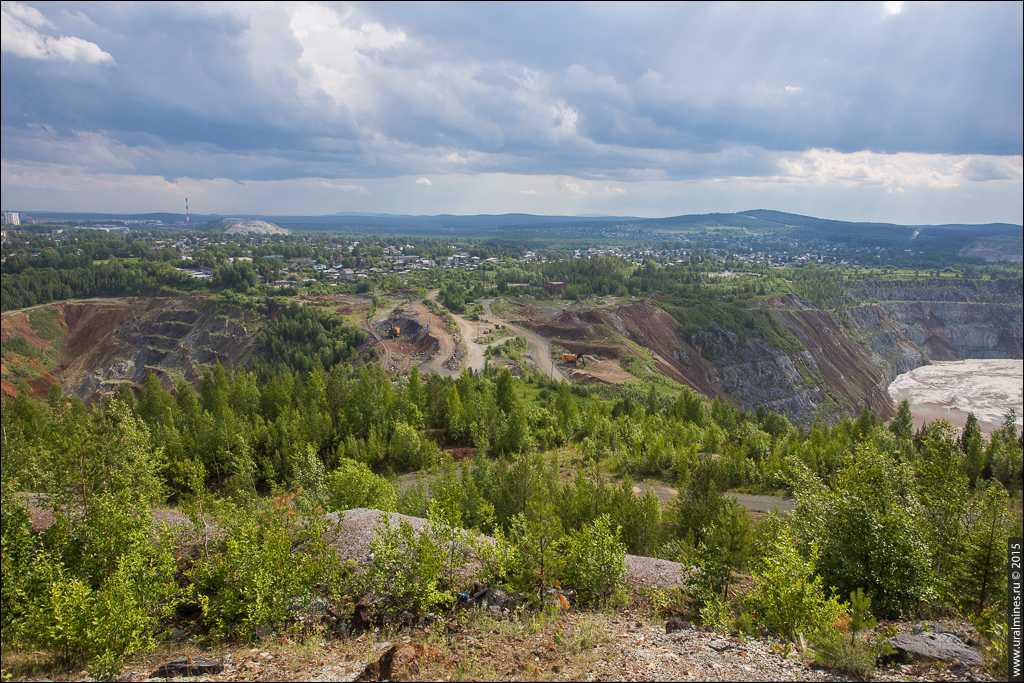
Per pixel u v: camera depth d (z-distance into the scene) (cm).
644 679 1230
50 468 2336
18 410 7894
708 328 19300
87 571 2033
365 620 1730
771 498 6097
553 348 16112
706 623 1672
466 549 2270
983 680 1226
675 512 3959
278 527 2208
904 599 1861
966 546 2006
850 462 2227
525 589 1909
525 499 3844
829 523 2066
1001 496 2052
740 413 10312
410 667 1300
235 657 1516
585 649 1421
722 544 2659
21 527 2073
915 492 2206
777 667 1291
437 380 9638
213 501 2731
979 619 1560
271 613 1722
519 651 1415
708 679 1227
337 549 2291
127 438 2539
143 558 1858
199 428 7256
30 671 1490
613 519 3659
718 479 3978
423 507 3947
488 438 7850
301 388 9381
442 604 1817
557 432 8338
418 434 7531
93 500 2214
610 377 14038
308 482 4975
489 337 16225
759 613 1648
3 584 1806
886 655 1338
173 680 1370
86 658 1509
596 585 2011
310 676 1362
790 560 1619
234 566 1875
